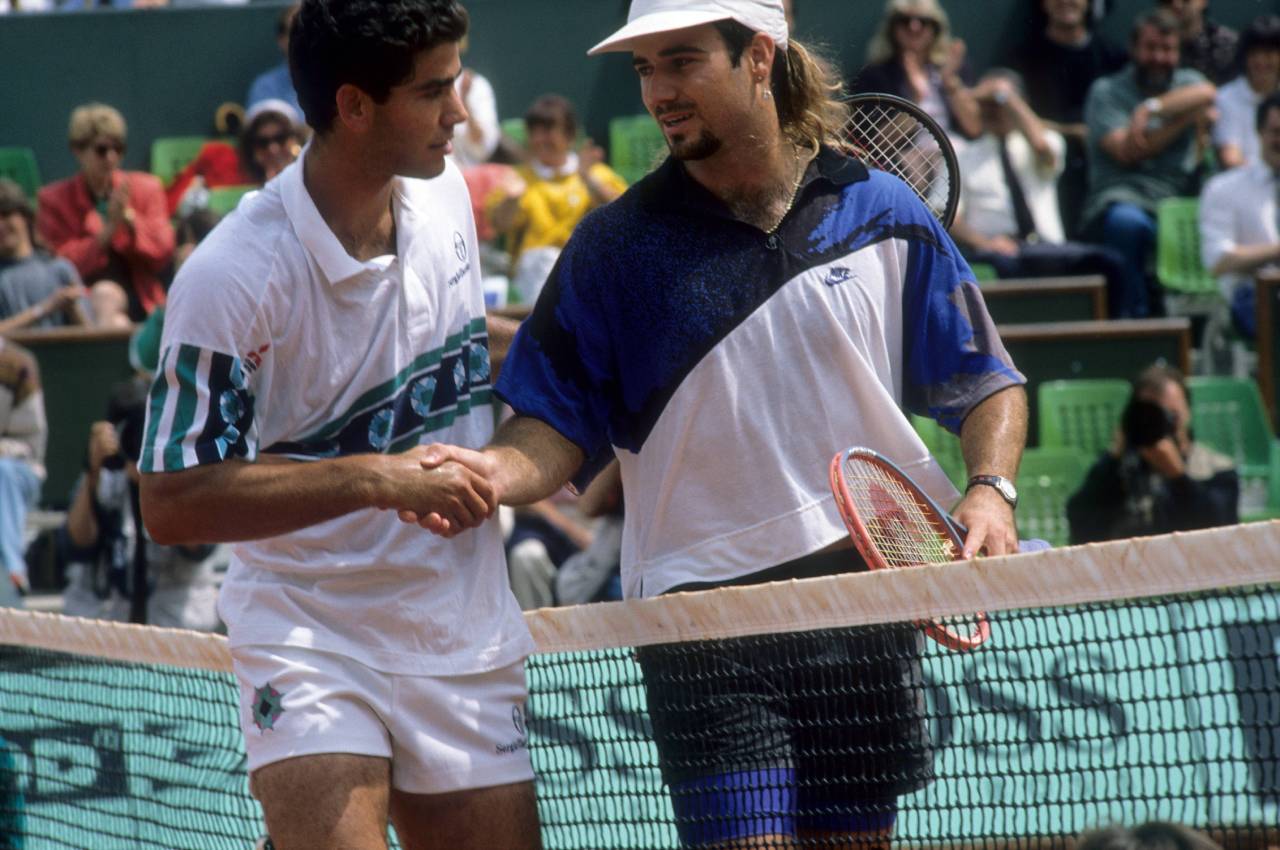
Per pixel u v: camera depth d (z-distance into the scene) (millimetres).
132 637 12641
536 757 11750
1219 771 10570
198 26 38938
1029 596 9250
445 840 9773
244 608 9594
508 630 10016
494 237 34156
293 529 9055
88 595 23484
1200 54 38219
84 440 28938
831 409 10227
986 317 10578
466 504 9125
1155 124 35688
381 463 9008
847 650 10336
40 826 14648
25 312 30969
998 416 10430
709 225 10258
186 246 31469
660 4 9844
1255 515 27594
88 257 32875
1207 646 13398
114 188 33188
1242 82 37312
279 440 9508
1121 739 13406
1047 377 28891
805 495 10211
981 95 35312
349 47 8828
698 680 10422
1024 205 35188
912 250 10445
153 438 9055
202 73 39094
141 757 13789
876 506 10297
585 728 11664
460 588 9781
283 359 9359
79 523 23391
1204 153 36812
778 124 10391
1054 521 26500
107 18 38688
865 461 10109
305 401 9445
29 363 27984
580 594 23203
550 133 34156
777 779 10203
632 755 11531
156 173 38344
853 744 10445
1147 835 7734
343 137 9156
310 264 9250
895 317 10484
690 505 10398
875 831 10680
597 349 10344
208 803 13125
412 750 9570
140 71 38875
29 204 31609
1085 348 28844
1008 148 35250
